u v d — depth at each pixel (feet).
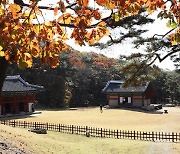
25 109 141.59
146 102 193.06
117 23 38.88
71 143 66.18
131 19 43.98
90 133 82.23
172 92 242.58
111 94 199.93
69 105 211.20
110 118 126.11
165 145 65.72
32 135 64.85
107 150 62.28
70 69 216.54
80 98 221.05
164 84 254.06
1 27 11.47
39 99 198.29
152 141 70.95
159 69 49.44
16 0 13.20
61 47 13.02
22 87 138.92
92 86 234.38
